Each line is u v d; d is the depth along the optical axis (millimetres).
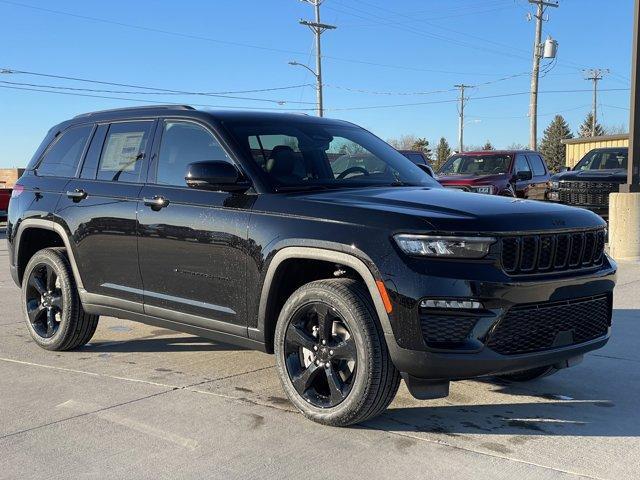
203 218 4621
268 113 5250
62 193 5746
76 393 4754
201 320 4727
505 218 3783
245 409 4406
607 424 4188
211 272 4598
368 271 3779
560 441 3906
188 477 3453
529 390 4848
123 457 3688
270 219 4270
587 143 29203
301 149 4898
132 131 5449
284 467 3559
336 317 4016
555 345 3914
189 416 4289
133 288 5180
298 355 4273
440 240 3635
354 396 3896
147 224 4980
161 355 5789
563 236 3951
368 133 5727
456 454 3713
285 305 4227
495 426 4141
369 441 3889
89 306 5555
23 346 6145
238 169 4590
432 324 3641
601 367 5379
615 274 4320
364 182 4828
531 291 3719
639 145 11211
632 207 11039
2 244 16375
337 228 3943
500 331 3680
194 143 4945
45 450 3785
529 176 15586
